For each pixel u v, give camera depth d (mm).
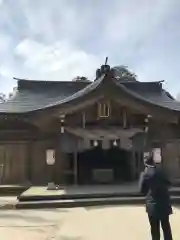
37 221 9844
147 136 16969
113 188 15156
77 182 16938
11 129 18672
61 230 8594
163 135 17500
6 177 18125
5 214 11156
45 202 12578
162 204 5965
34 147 18359
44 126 17391
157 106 16594
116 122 16766
